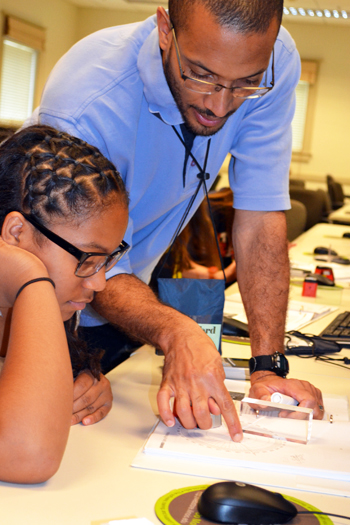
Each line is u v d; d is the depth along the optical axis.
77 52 1.25
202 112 1.08
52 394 0.79
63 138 0.97
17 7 8.39
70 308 0.97
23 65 8.88
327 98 9.34
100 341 1.59
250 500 0.70
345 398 1.19
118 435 0.96
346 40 9.11
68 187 0.90
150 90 1.20
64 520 0.69
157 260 1.68
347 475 0.84
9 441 0.76
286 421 1.02
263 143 1.42
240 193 1.44
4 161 0.94
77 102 1.19
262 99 1.39
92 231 0.91
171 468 0.85
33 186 0.90
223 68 0.98
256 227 1.43
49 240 0.90
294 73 1.43
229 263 2.63
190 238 2.49
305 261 2.99
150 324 1.07
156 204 1.44
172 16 1.05
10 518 0.69
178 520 0.71
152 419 1.04
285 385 1.11
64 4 9.45
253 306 1.33
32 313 0.84
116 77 1.21
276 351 1.24
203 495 0.72
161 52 1.17
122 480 0.81
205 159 1.41
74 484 0.78
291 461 0.88
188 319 1.06
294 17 8.82
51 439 0.78
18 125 1.21
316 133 9.48
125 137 1.24
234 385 1.27
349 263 2.99
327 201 6.23
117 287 1.16
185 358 0.98
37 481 0.77
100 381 1.06
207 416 0.94
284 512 0.70
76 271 0.92
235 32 0.95
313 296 2.22
